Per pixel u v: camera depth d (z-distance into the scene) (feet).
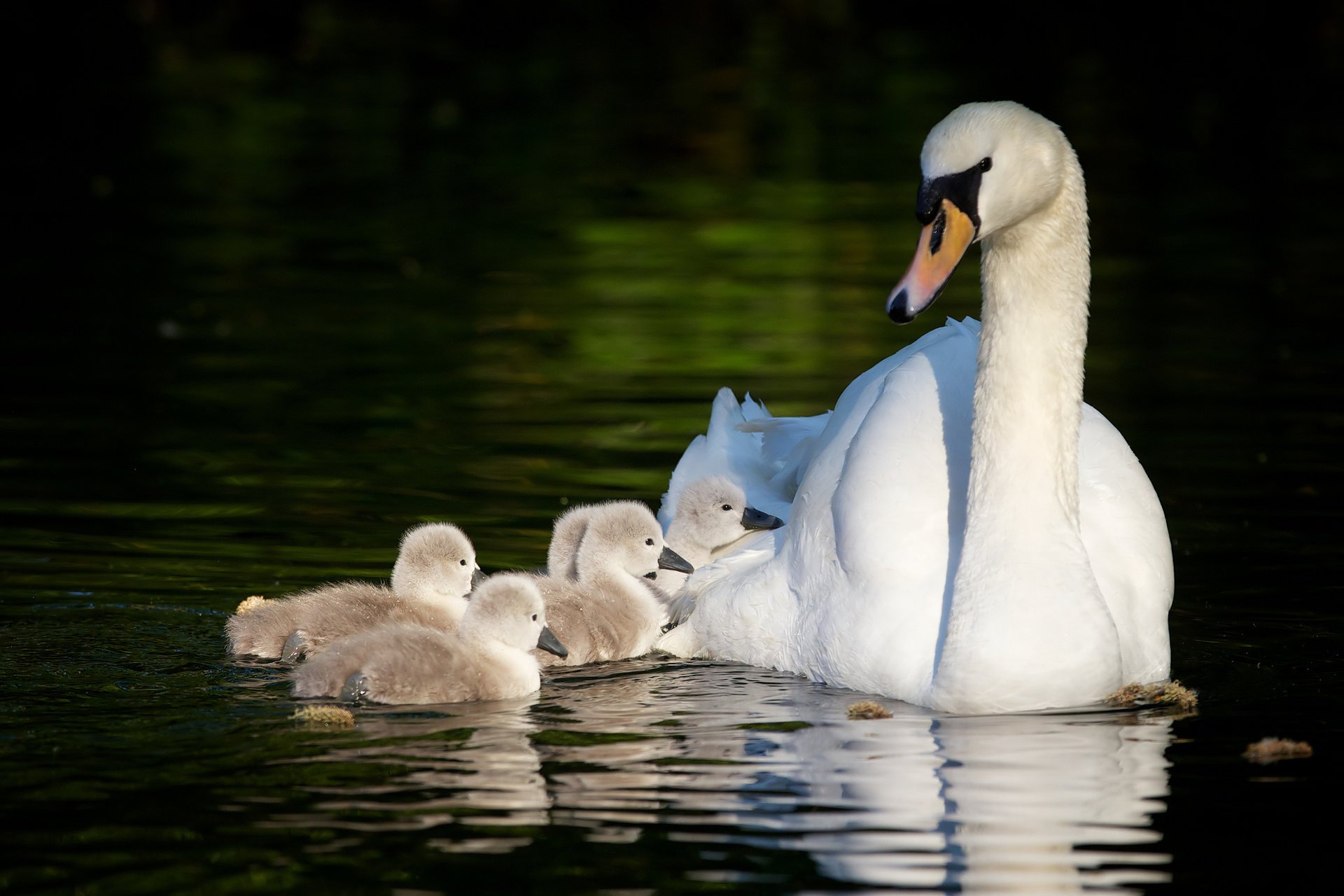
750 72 167.22
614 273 91.91
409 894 25.14
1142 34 180.24
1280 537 48.16
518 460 57.52
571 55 178.29
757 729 33.50
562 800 28.91
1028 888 25.44
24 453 57.21
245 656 38.19
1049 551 34.68
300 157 127.75
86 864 26.12
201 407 64.18
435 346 75.36
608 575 42.19
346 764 30.78
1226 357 72.13
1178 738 32.30
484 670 36.04
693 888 25.39
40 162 122.83
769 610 40.06
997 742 32.19
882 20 195.00
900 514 37.35
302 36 186.39
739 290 87.51
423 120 144.25
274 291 86.38
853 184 118.21
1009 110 34.73
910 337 77.20
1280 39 175.42
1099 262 93.35
